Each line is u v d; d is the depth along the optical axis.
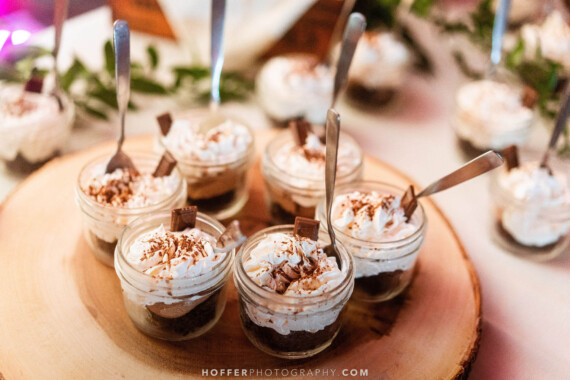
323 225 0.49
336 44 0.71
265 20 0.70
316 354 0.45
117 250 0.45
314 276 0.44
